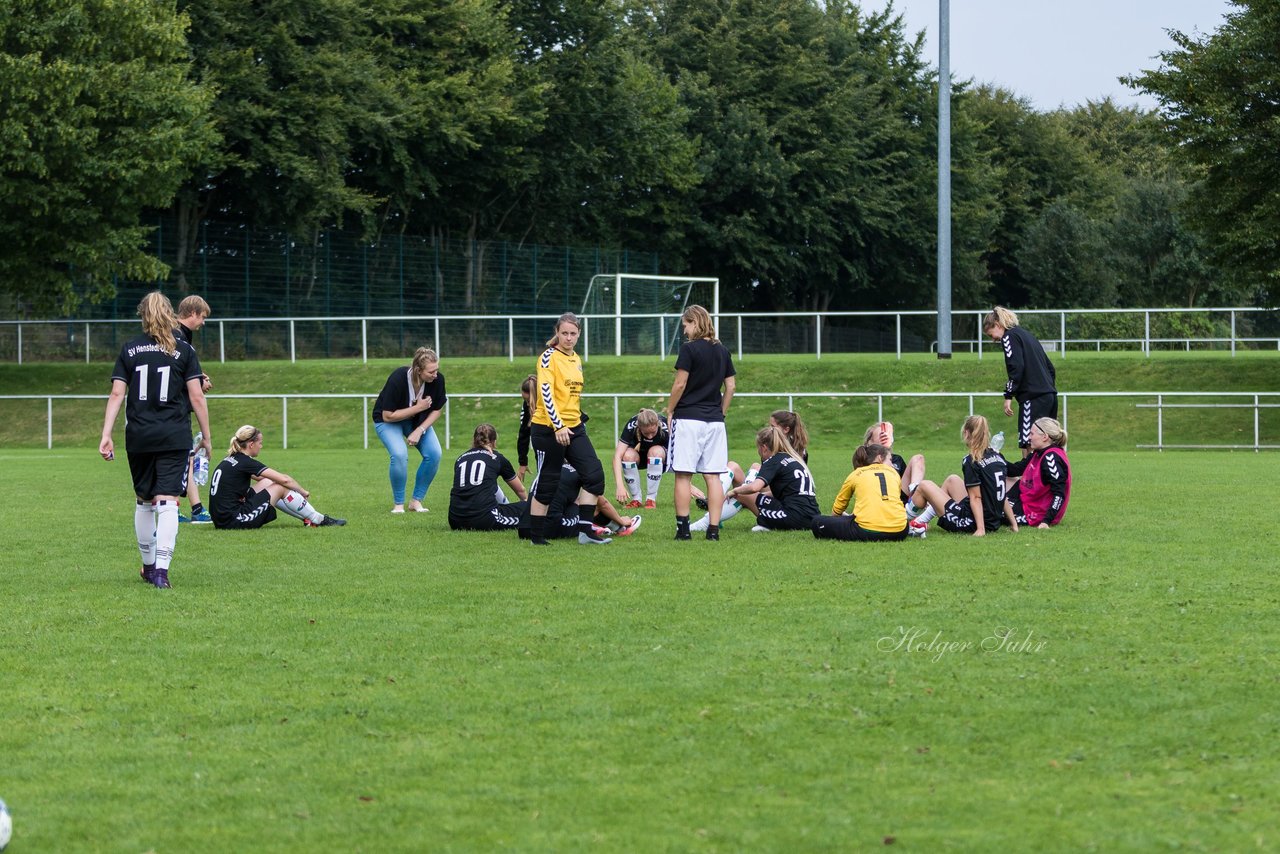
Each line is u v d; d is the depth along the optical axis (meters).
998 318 13.96
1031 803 4.79
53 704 6.30
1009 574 9.81
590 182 62.47
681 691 6.35
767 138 66.62
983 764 5.22
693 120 67.62
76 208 36.47
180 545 12.35
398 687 6.52
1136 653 7.03
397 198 55.09
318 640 7.68
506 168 56.38
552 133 59.22
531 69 56.00
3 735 5.80
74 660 7.22
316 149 49.03
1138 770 5.14
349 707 6.18
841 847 4.41
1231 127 32.09
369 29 52.16
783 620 8.06
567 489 12.63
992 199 74.62
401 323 49.38
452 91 52.31
